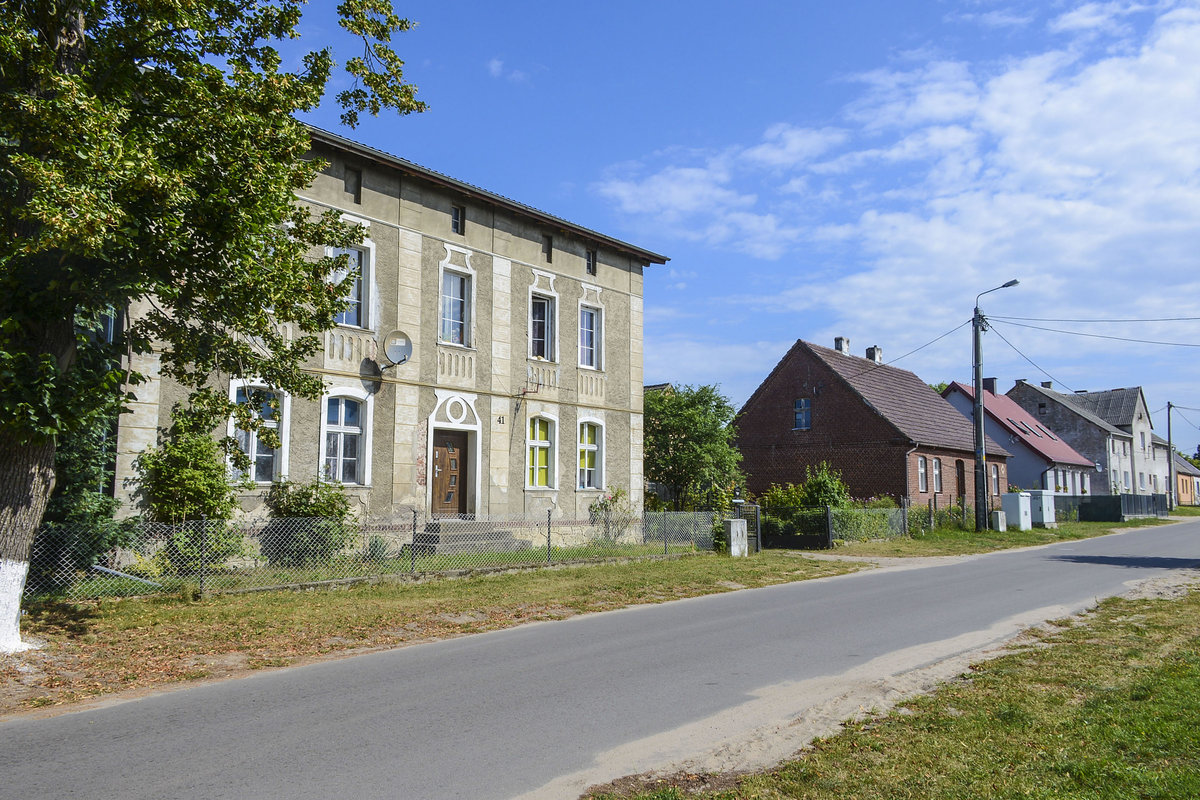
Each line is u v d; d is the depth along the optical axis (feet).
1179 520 157.58
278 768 17.72
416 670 27.35
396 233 60.59
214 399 36.60
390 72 36.22
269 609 37.24
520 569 52.95
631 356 80.07
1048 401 206.90
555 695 24.12
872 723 21.20
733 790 16.51
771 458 125.70
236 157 30.63
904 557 73.00
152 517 44.11
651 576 52.34
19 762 18.03
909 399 130.93
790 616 39.09
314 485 51.70
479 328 66.03
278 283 33.42
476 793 16.44
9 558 28.63
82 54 30.14
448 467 63.67
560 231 73.26
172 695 23.99
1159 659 28.04
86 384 28.73
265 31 34.17
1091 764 17.17
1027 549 83.20
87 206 23.93
